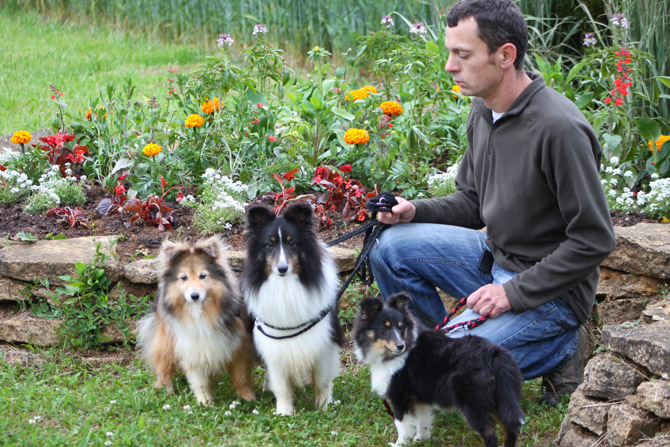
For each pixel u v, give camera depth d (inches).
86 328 190.7
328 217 224.2
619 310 188.2
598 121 234.2
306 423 152.0
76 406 158.2
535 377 157.3
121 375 179.3
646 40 261.4
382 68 294.8
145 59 454.9
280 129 255.6
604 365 141.3
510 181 147.4
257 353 162.6
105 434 143.3
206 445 141.9
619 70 237.5
